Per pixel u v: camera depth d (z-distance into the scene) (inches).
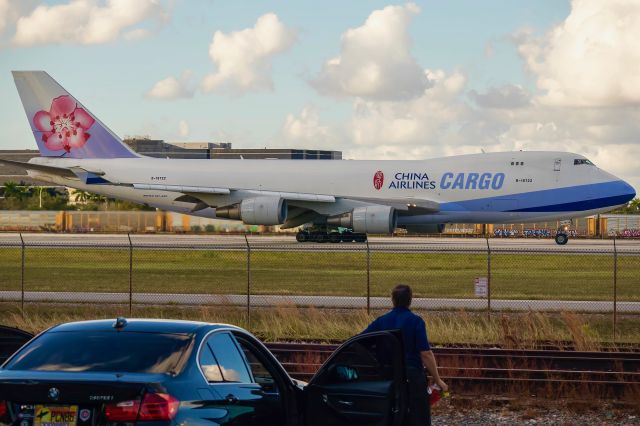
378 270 7317.9
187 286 5885.8
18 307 4589.1
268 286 5876.0
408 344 1815.9
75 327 1537.9
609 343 3531.0
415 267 7657.5
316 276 6668.3
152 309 4557.1
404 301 1855.3
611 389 2701.8
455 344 3627.0
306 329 3969.0
